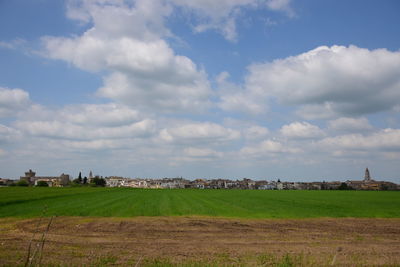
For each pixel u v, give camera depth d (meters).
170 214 43.03
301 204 65.88
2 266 13.48
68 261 14.99
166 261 15.22
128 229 28.08
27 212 43.56
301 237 24.98
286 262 14.78
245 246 20.56
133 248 19.14
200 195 108.06
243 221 35.16
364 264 14.99
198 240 23.00
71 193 104.88
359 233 27.56
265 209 53.09
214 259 16.08
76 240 21.78
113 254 17.05
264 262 15.27
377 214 45.91
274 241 22.89
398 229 30.47
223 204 64.25
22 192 105.56
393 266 14.66
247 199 84.38
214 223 32.88
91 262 14.91
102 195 97.62
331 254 17.70
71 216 39.38
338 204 66.56
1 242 20.11
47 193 100.56
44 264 13.70
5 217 37.47
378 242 22.98
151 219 35.69
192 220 34.75
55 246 19.08
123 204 60.97
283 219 38.31
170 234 25.77
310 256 16.91
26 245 19.02
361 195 115.94
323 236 25.59
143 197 88.75
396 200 82.62
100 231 26.77
